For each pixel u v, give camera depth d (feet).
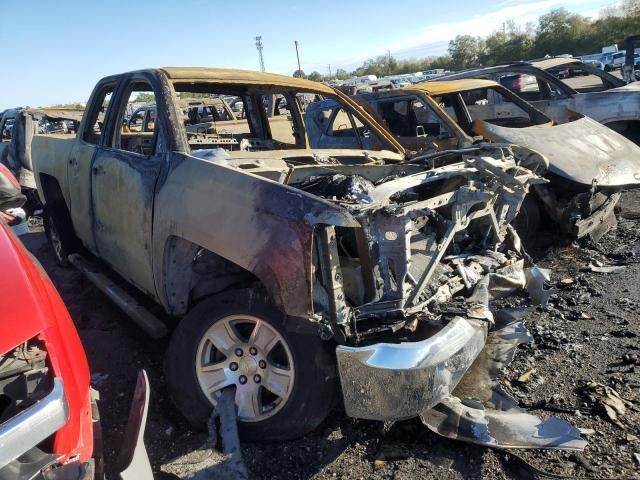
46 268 19.08
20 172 30.94
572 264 17.38
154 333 11.27
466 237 12.25
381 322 8.91
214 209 9.34
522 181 11.90
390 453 9.01
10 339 5.84
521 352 12.07
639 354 11.47
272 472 8.71
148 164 11.43
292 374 8.94
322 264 8.30
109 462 9.04
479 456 8.82
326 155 13.99
